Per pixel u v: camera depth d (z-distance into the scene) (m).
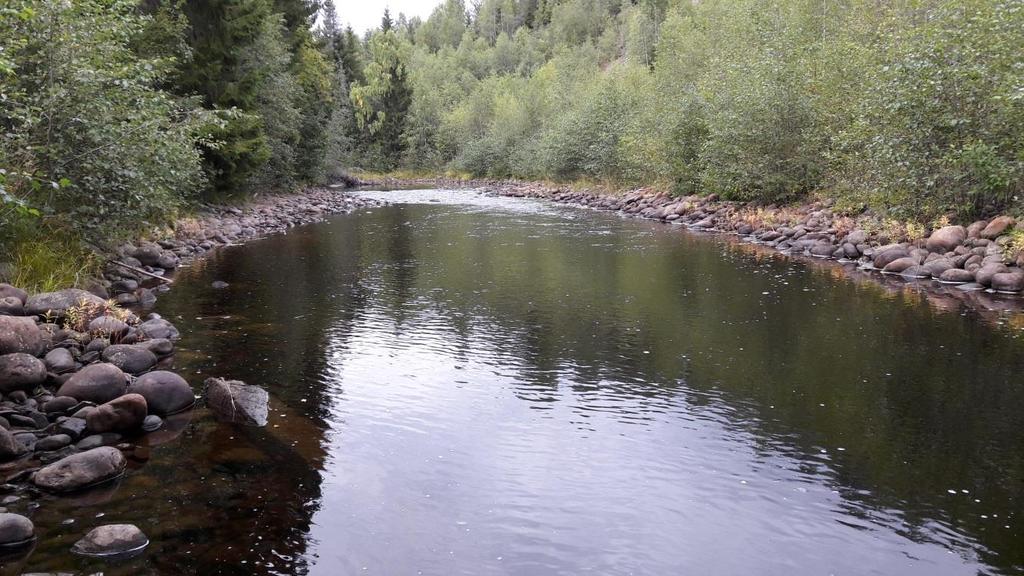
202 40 21.92
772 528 4.79
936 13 16.69
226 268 15.25
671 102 32.00
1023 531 4.75
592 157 38.75
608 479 5.49
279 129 30.02
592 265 15.72
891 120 15.68
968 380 7.70
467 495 5.21
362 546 4.50
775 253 17.36
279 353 8.77
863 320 10.43
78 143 10.38
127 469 5.50
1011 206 14.48
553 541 4.61
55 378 6.88
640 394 7.40
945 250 14.17
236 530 4.64
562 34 106.88
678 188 28.45
